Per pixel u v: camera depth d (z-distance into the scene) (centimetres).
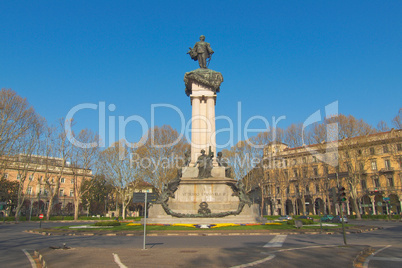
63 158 6084
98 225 3109
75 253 1355
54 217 6281
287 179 6750
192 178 3020
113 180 5928
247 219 2892
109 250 1449
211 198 2970
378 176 6675
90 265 1073
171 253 1341
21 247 1705
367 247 1512
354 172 5778
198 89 3531
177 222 2864
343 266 1046
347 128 5806
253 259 1185
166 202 2983
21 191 5703
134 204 9681
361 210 6888
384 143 6638
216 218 2877
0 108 4025
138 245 1725
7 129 4178
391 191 6419
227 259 1187
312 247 1540
